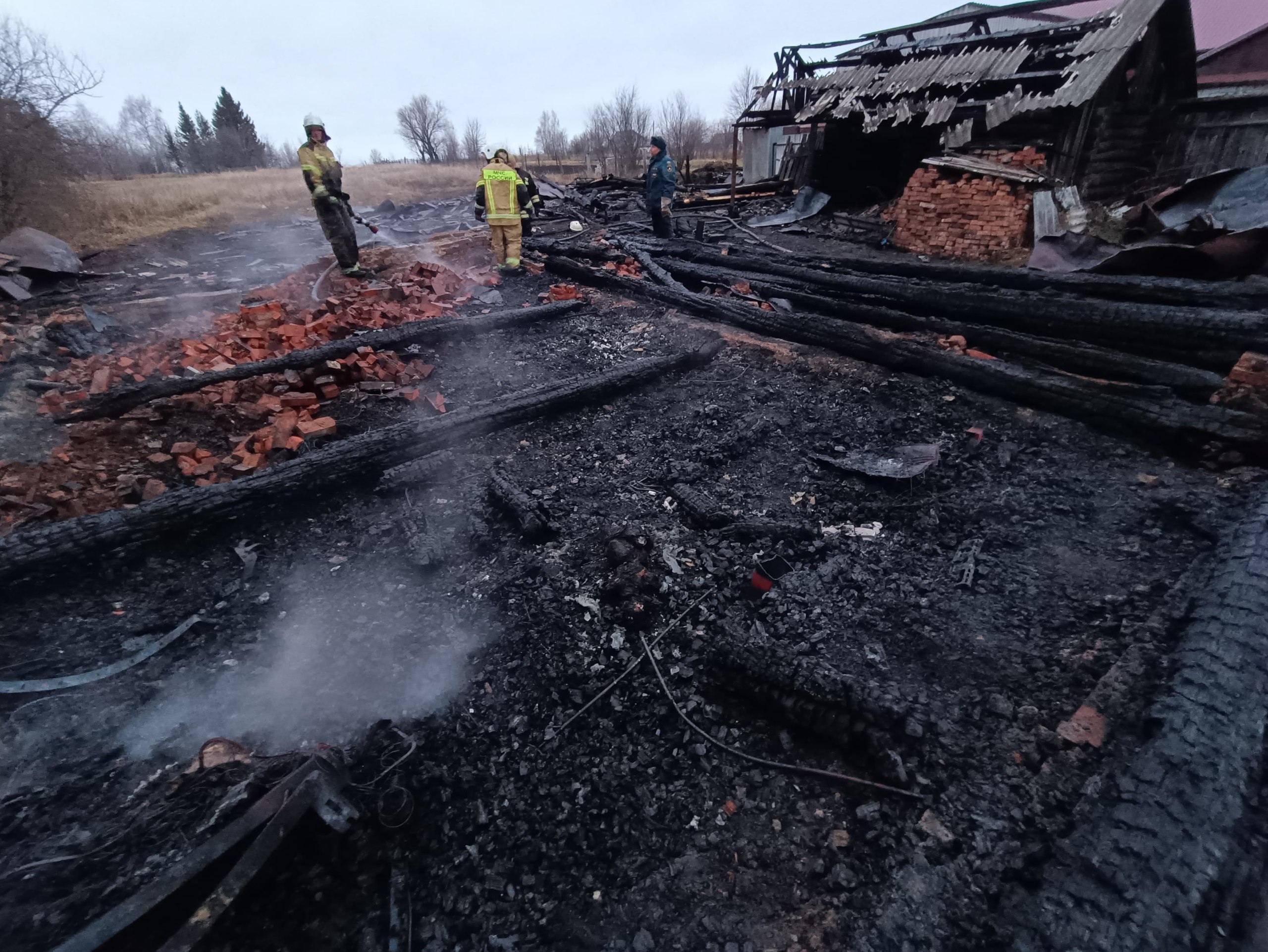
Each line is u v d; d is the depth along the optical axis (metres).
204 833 2.04
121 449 4.46
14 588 3.21
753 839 2.19
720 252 9.35
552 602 3.23
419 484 4.31
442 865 2.17
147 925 1.80
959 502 3.80
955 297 6.21
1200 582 2.78
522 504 3.86
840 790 2.31
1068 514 3.56
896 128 11.05
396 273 8.66
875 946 1.78
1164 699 2.24
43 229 11.55
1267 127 8.90
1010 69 9.14
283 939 1.91
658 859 2.17
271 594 3.37
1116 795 1.99
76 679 2.74
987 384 4.93
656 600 3.21
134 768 2.40
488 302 7.96
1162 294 5.48
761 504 4.02
